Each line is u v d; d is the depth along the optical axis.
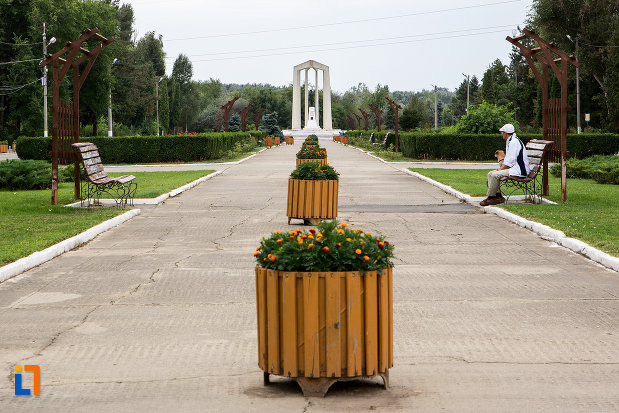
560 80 18.33
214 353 6.51
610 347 6.58
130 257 11.42
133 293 8.91
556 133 19.08
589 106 70.50
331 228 5.46
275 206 18.36
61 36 73.75
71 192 23.11
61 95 71.94
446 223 15.14
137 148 40.91
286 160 43.19
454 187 22.53
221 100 157.12
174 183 24.70
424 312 7.88
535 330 7.16
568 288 9.01
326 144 81.75
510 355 6.37
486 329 7.21
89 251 12.02
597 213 15.58
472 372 5.92
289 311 5.33
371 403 5.23
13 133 84.12
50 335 7.11
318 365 5.32
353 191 22.41
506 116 43.97
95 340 6.94
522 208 16.58
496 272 10.05
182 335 7.09
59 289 9.16
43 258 10.99
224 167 35.97
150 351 6.58
